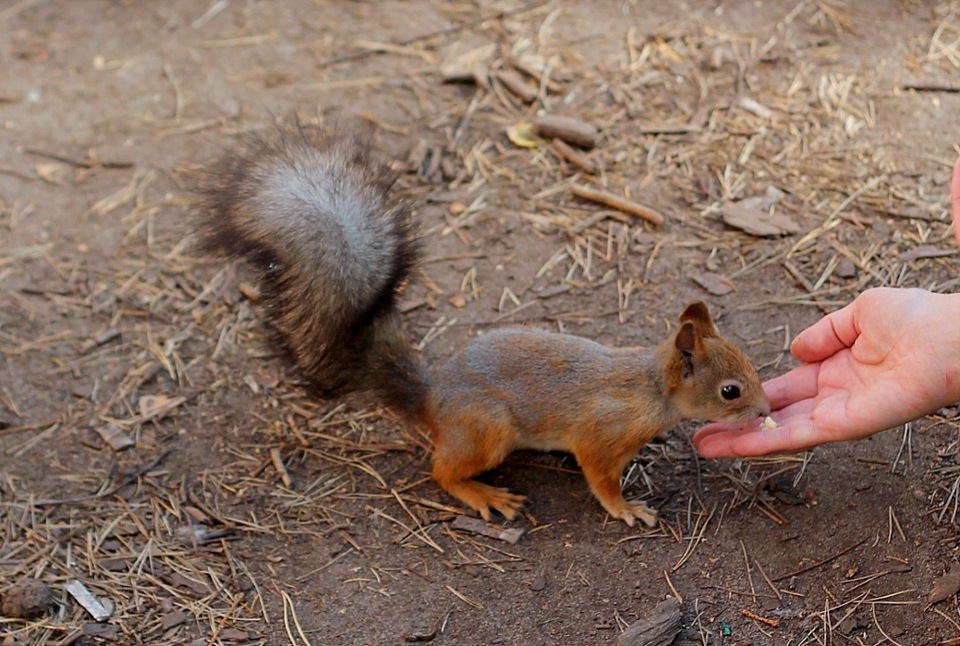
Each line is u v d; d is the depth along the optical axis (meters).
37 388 1.95
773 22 2.21
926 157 2.04
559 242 2.03
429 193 2.08
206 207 1.88
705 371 1.80
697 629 1.77
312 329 1.86
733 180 2.05
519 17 2.27
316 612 1.80
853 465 1.84
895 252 1.97
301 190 1.86
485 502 1.84
